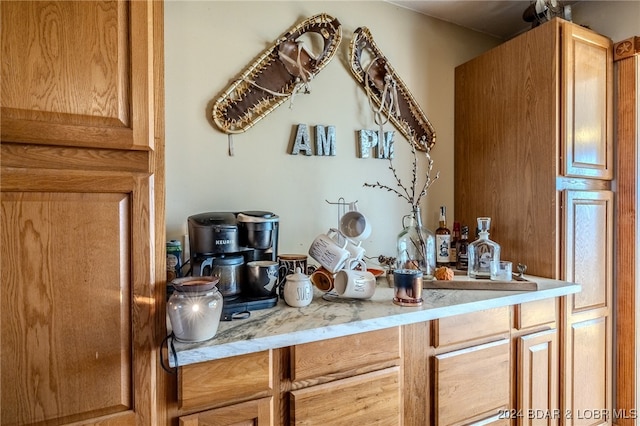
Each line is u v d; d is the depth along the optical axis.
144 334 0.88
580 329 1.62
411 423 1.19
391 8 1.87
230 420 0.92
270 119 1.56
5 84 0.76
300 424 0.99
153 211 0.90
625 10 1.70
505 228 1.81
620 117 1.74
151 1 0.90
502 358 1.36
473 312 1.29
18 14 0.77
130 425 0.86
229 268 1.15
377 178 1.82
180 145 1.39
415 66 1.94
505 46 1.80
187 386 0.88
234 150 1.49
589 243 1.68
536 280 1.58
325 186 1.69
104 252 0.85
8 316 0.77
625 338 1.72
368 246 1.80
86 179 0.83
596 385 1.68
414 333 1.19
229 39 1.48
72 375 0.82
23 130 0.77
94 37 0.83
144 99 0.88
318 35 1.65
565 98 1.59
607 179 1.75
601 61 1.71
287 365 1.00
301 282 1.19
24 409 0.78
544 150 1.63
